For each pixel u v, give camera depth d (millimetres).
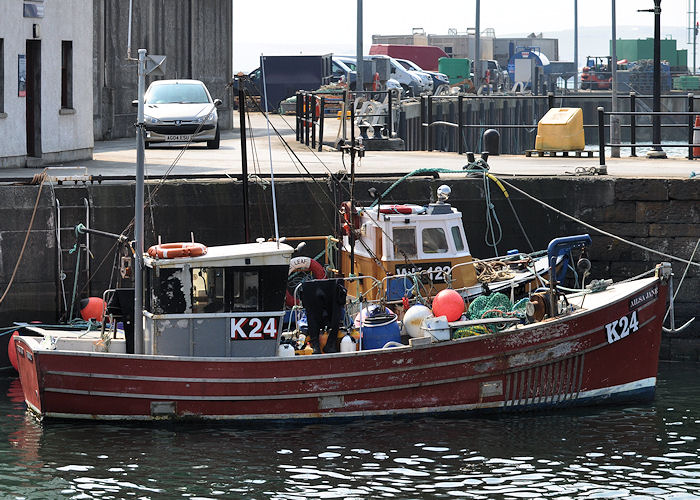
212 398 45688
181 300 45812
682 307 64250
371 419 46781
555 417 47938
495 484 39656
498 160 82250
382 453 42781
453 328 48000
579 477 40438
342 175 62750
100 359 45312
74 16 75062
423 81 170500
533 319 48969
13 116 68188
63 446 43188
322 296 47938
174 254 45375
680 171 72312
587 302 50656
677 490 39250
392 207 53031
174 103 90375
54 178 58094
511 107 190500
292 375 45844
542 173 68188
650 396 50562
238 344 46375
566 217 65562
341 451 42969
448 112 150750
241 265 46000
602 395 49594
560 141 85062
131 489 38875
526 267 56781
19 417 47062
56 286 57375
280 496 38375
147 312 46344
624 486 39594
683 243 64688
